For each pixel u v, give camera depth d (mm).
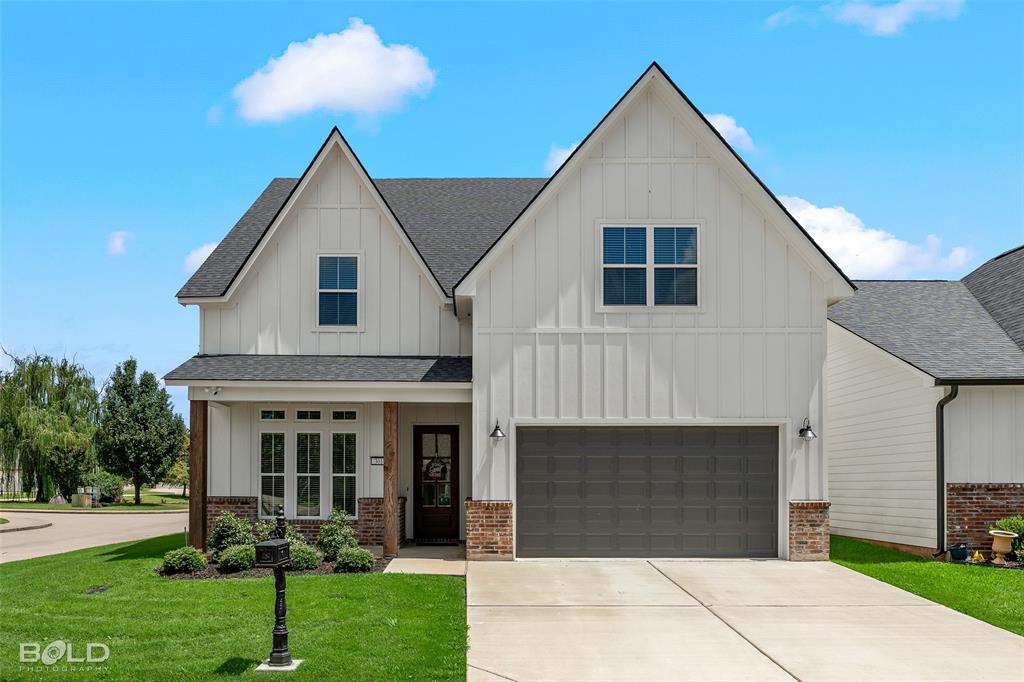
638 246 17109
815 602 13133
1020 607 12766
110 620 11508
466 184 24281
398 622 11328
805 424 16859
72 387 44844
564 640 10859
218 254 20672
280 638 9523
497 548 16719
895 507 18766
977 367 17359
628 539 17062
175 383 17078
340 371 17625
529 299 17031
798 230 16797
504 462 16859
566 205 17156
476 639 10859
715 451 17156
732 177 17141
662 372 16938
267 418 19016
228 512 18094
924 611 12586
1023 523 16625
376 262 19203
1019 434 17266
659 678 9398
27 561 18375
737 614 12328
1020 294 20344
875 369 19609
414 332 19141
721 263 17078
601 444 17156
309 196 19328
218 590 13289
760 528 17125
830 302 17938
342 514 17281
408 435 19859
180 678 9141
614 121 17141
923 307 21219
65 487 44281
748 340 16984
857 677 9492
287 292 19203
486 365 16969
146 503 47656
